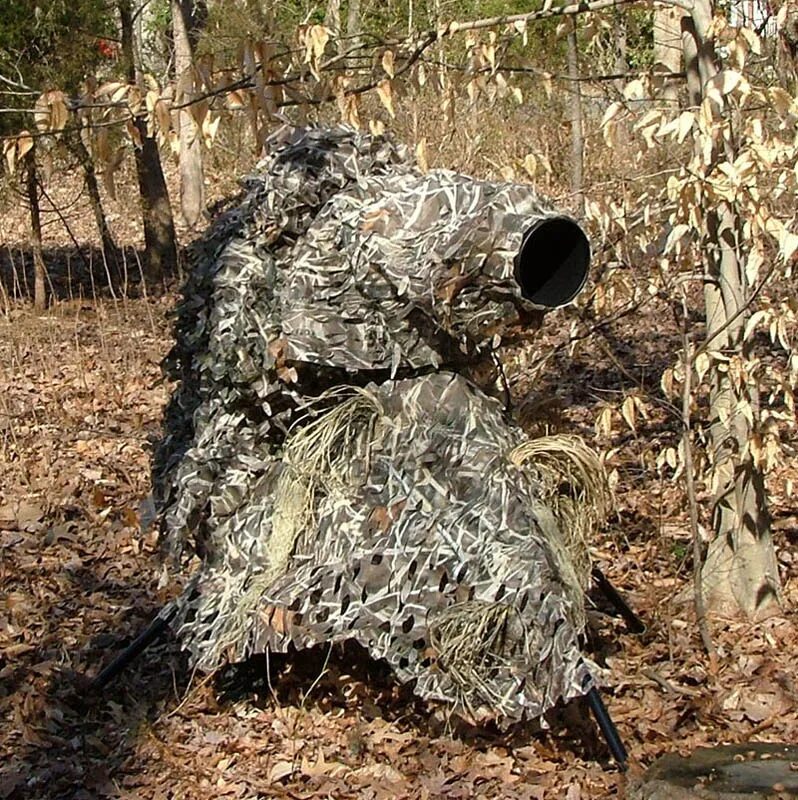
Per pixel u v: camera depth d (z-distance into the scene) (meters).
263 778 4.62
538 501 4.43
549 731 4.84
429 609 4.27
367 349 4.46
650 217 5.35
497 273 4.18
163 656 5.73
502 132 10.23
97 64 13.81
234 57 5.62
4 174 13.57
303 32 5.12
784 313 5.24
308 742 4.88
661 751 4.65
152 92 4.95
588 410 9.03
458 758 4.68
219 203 5.41
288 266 4.65
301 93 5.73
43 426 9.47
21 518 7.54
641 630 5.61
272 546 4.60
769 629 5.71
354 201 4.49
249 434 4.79
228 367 4.65
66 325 13.23
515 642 4.19
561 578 4.29
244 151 12.23
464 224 4.20
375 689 5.31
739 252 5.57
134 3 16.83
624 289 5.66
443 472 4.41
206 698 5.26
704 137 4.78
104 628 6.07
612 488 5.73
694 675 5.26
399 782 4.53
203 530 4.86
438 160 9.91
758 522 5.84
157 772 4.70
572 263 4.29
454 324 4.33
